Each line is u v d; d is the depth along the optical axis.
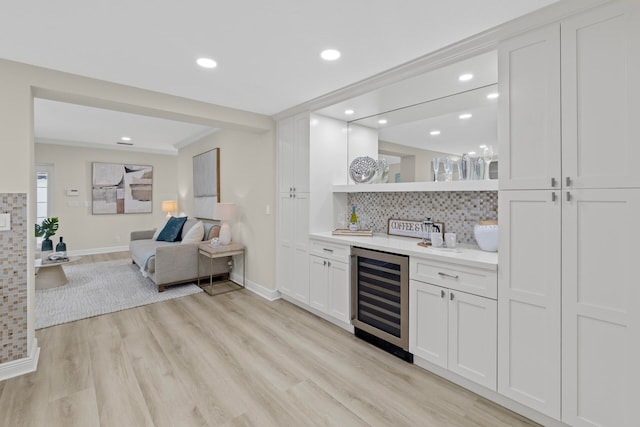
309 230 3.14
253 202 3.94
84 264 5.36
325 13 1.60
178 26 1.72
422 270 2.14
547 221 1.57
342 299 2.78
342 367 2.20
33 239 2.30
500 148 1.74
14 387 1.93
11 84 2.10
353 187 2.96
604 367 1.42
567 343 1.52
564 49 1.51
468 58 1.90
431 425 1.65
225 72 2.34
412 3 1.51
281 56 2.08
